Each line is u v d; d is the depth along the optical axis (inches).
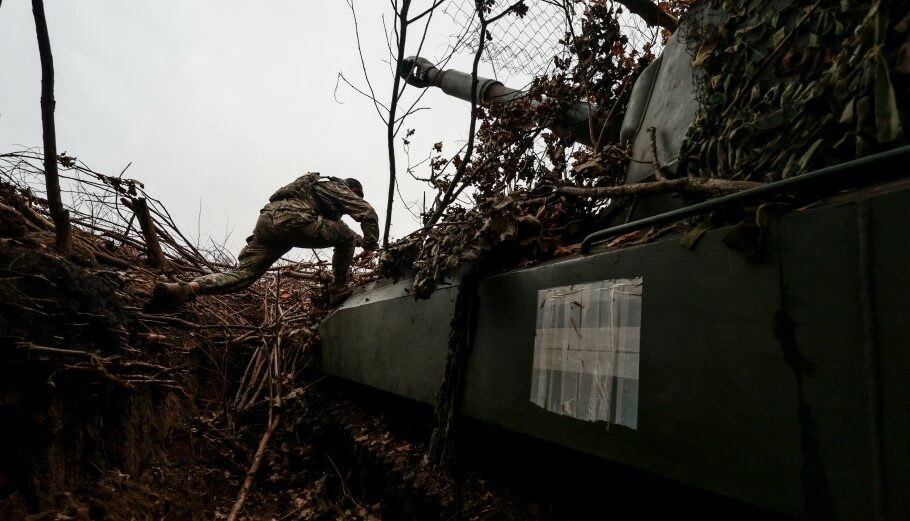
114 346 120.3
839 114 53.6
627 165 111.3
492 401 87.7
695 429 50.5
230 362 232.4
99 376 108.0
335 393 229.8
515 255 99.0
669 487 70.4
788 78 66.0
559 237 95.8
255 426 212.8
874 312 38.0
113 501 107.1
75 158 189.8
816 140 55.7
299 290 312.8
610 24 179.9
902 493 35.3
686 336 52.7
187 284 183.3
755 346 45.9
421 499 112.5
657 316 56.4
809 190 49.3
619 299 61.9
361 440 156.8
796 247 43.9
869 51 50.4
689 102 92.4
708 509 65.2
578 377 67.4
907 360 35.9
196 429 171.8
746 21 75.9
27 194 173.2
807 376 41.7
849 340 39.3
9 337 88.7
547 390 73.4
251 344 243.8
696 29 92.4
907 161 40.1
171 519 123.0
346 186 213.3
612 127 165.2
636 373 58.2
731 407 47.3
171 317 183.2
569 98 180.4
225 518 144.4
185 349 187.9
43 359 92.7
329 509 154.8
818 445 40.4
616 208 104.3
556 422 70.9
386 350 143.4
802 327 42.5
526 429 77.7
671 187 68.9
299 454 192.5
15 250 106.4
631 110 117.3
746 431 45.8
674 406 53.1
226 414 193.5
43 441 95.1
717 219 55.1
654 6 166.4
